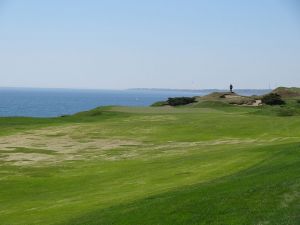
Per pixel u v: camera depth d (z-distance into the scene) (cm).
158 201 1953
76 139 4862
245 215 1584
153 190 2377
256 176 2117
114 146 4394
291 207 1605
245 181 2034
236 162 2855
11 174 3234
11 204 2422
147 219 1720
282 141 4059
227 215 1612
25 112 18388
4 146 4462
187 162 3112
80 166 3466
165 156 3638
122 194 2384
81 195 2505
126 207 1989
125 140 4728
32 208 2292
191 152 3725
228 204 1711
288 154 2695
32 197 2577
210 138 4634
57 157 3919
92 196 2433
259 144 3869
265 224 1495
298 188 1783
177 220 1648
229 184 2023
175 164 3102
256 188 1852
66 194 2578
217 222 1564
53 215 2102
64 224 1909
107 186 2680
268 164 2511
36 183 2939
